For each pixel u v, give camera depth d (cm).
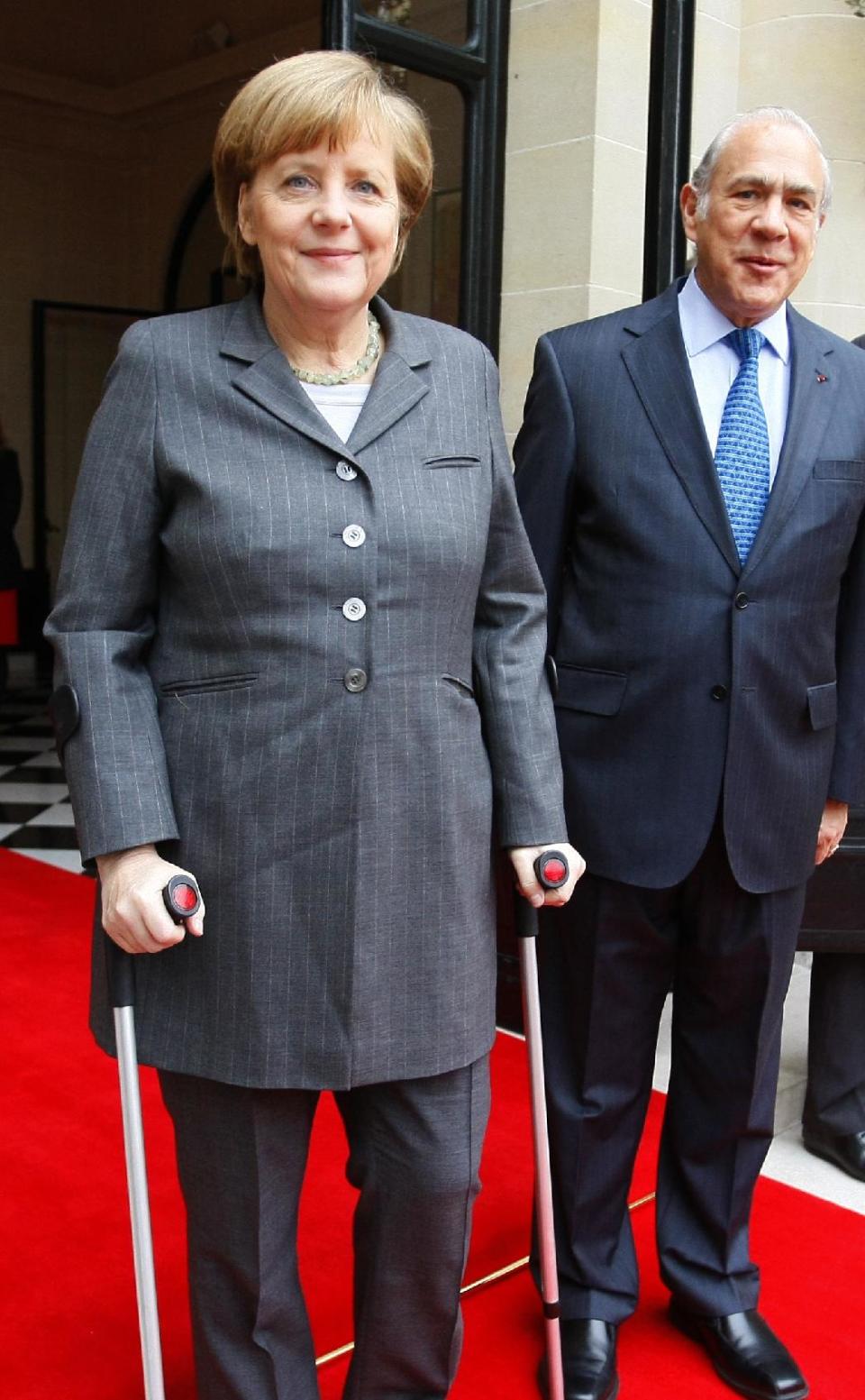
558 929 193
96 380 993
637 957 191
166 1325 202
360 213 136
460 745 149
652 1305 211
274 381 139
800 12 365
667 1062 298
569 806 190
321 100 132
